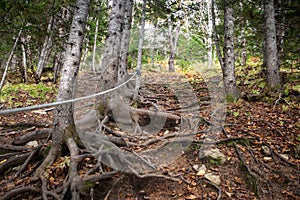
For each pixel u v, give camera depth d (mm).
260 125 4824
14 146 3678
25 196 2773
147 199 3205
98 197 3008
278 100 5883
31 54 9953
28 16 5277
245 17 8766
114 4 4812
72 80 3469
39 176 2971
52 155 3271
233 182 3500
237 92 6766
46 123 4926
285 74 7492
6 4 4457
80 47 3525
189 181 3521
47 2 5965
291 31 7625
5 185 2922
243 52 11789
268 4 6828
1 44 5875
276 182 3404
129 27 6914
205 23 11938
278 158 3807
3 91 8172
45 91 8688
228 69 6859
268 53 6742
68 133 3414
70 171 2998
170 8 7023
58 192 2793
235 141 4258
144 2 5875
